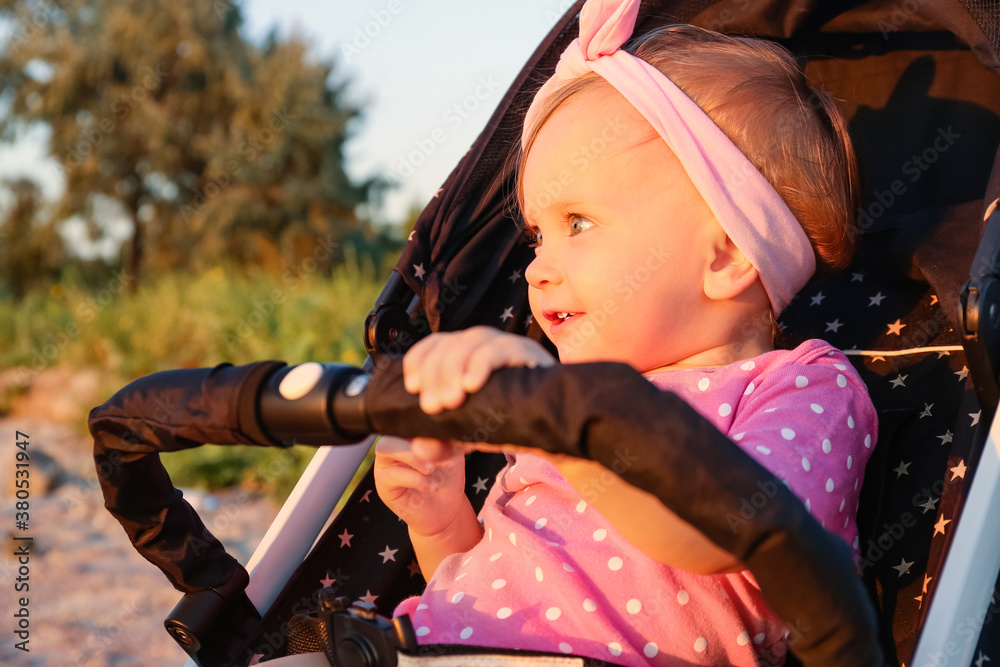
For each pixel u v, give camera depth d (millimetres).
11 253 13633
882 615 1087
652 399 594
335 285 6875
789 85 1133
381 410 661
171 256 13719
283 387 698
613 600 927
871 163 1388
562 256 1071
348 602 922
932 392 1207
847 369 1010
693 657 909
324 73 13492
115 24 13062
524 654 864
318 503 1289
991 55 1111
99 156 13172
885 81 1412
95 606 3191
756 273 1059
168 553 1006
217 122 13562
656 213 1038
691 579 925
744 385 1000
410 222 11031
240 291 7391
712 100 1078
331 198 13352
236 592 1081
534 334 1424
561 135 1082
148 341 6680
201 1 13180
